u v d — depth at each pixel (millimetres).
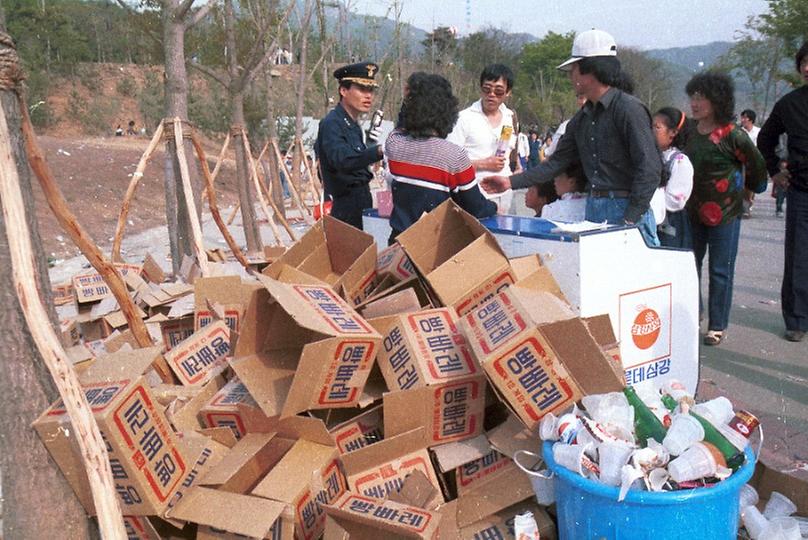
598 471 2318
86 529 2150
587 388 2617
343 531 2471
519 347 2605
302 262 3697
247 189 8844
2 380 2000
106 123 44469
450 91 3846
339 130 4980
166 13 5828
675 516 2191
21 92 2029
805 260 5414
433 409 2801
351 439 2816
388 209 4789
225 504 2395
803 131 5273
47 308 2025
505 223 3738
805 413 4129
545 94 58250
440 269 3174
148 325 4023
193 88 35812
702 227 5551
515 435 2793
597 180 4172
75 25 50844
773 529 2508
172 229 6273
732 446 2400
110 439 2221
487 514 2701
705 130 5332
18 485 2049
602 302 3309
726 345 5539
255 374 2844
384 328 2957
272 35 11594
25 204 1980
